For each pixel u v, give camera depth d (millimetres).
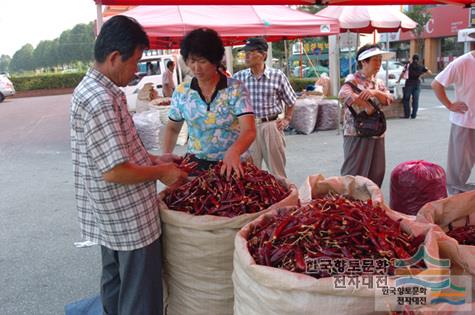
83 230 2174
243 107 2613
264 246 1771
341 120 10672
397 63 24312
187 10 6934
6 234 4805
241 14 7090
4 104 25922
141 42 1936
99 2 3174
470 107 4457
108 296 2455
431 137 8945
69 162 8492
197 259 2186
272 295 1564
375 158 4156
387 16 10484
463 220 2336
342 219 1790
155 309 2242
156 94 11938
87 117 1870
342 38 11289
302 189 2580
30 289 3523
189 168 2338
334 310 1465
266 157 4715
